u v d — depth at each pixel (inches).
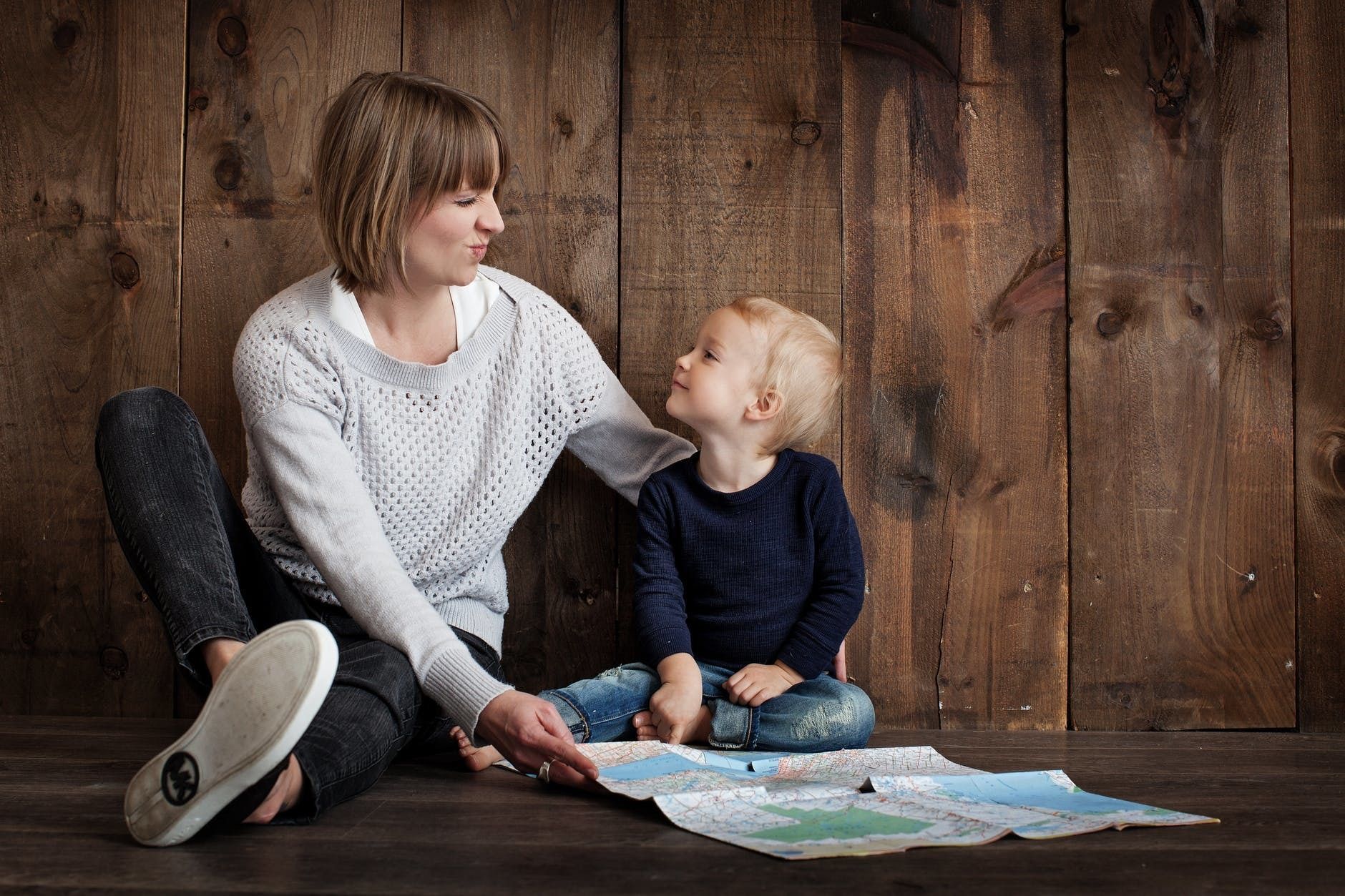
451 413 52.4
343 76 63.3
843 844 35.4
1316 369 64.3
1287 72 64.4
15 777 46.5
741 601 58.1
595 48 63.6
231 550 46.6
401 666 43.8
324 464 47.6
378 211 48.1
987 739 59.6
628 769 45.9
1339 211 64.2
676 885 32.2
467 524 53.7
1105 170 64.3
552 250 63.6
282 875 33.0
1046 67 64.3
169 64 63.2
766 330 57.9
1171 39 64.4
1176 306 64.3
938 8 64.2
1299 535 64.0
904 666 63.7
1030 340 64.2
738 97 63.9
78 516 63.4
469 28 63.5
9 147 63.4
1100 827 38.1
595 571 63.7
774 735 53.6
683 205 63.8
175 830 35.1
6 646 63.2
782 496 58.6
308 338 49.9
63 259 63.4
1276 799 44.6
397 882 32.4
